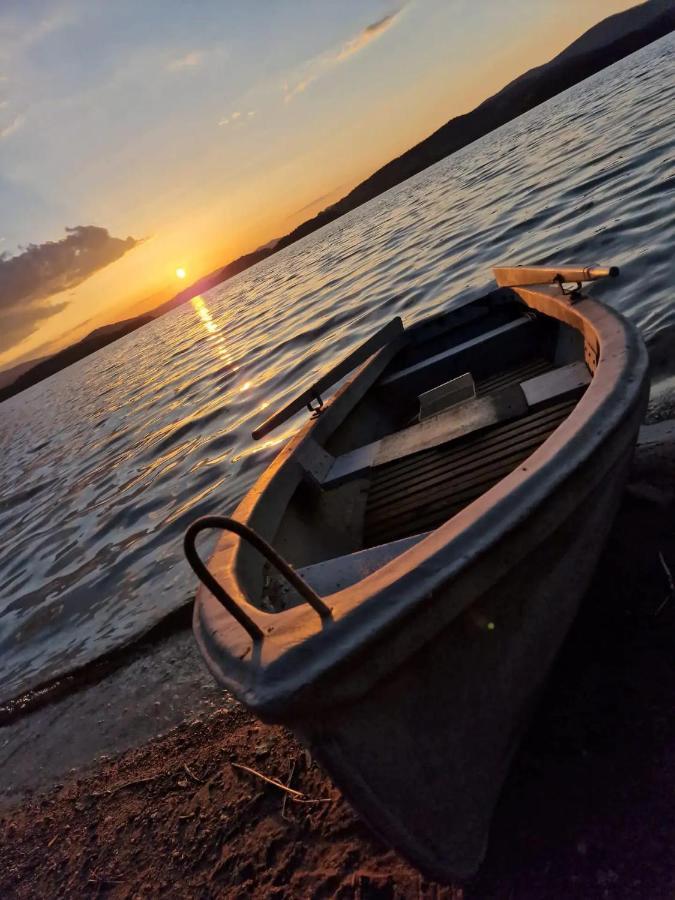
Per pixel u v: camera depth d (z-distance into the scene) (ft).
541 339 18.02
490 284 40.40
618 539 11.48
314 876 8.60
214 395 55.47
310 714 5.56
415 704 6.36
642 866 6.72
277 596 9.29
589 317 12.26
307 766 10.61
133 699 15.87
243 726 12.67
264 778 10.76
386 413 19.01
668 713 8.13
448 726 6.73
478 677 6.89
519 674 7.50
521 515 6.36
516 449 11.75
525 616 7.28
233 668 5.99
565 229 43.83
